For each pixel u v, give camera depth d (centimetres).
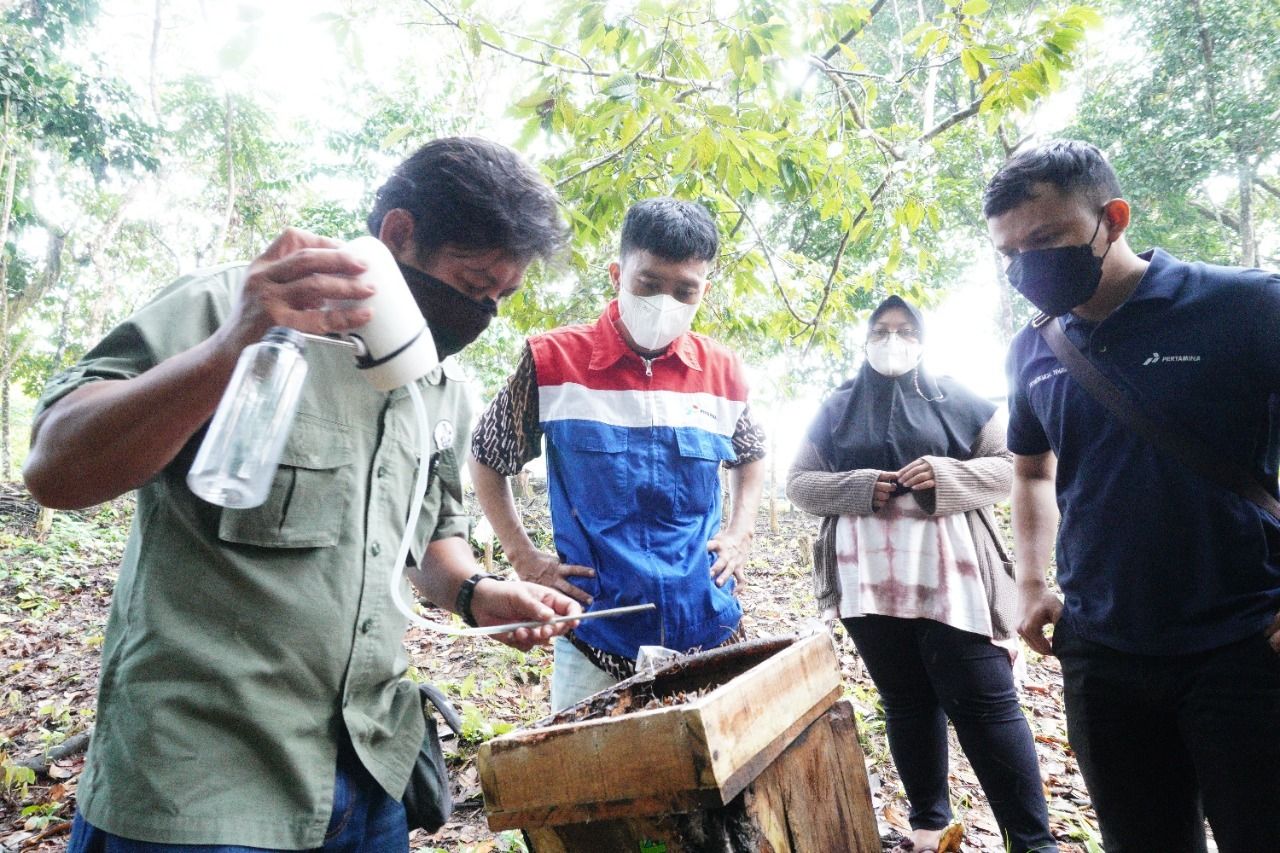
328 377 132
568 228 150
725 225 470
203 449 94
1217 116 1212
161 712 115
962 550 259
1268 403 173
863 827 157
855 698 435
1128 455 184
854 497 271
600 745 114
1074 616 196
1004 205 189
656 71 332
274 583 124
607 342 221
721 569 220
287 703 125
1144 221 1316
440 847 283
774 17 322
